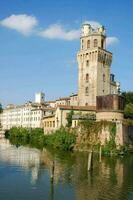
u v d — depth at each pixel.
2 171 68.69
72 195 50.34
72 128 115.44
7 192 51.50
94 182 58.88
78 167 74.12
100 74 142.25
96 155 94.94
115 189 54.25
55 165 76.88
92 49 142.50
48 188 54.31
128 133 102.00
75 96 171.00
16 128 187.38
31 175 64.62
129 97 150.50
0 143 142.38
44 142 135.88
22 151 106.62
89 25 147.50
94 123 106.38
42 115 189.25
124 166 76.06
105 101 111.00
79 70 147.25
